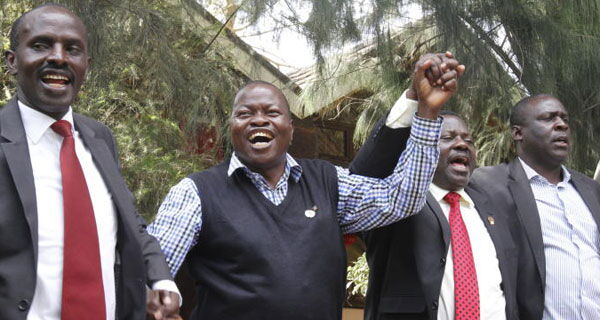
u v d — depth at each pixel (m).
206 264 3.15
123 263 2.56
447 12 6.00
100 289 2.44
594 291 3.83
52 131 2.60
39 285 2.40
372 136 3.37
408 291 3.52
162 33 6.16
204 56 6.65
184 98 6.33
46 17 2.61
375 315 3.66
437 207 3.63
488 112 6.59
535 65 6.32
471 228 3.70
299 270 3.04
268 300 2.99
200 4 6.46
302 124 8.40
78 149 2.65
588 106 6.61
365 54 6.67
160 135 6.27
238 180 3.24
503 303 3.59
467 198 3.78
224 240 3.10
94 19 5.73
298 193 3.25
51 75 2.58
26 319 2.35
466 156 3.78
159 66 6.16
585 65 6.30
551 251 3.88
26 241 2.41
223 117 6.62
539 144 4.11
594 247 3.92
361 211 3.32
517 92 6.52
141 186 5.93
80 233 2.45
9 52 2.70
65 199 2.47
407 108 3.28
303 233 3.12
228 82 6.58
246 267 3.05
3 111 2.60
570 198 4.03
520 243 3.85
